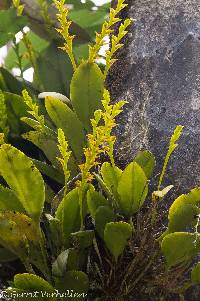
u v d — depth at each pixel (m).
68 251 0.92
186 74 1.09
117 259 0.97
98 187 1.06
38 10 1.37
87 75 1.04
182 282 0.99
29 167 0.92
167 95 1.08
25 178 0.93
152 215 0.97
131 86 1.11
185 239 0.90
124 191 0.95
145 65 1.11
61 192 1.02
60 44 1.33
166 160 0.95
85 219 1.02
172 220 0.93
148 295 0.97
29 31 1.51
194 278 0.93
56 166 1.07
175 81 1.09
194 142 1.05
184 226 0.93
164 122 1.07
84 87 1.04
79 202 0.94
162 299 0.97
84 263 1.00
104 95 0.91
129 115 1.10
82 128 1.05
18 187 0.93
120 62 1.13
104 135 0.93
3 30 1.31
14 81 1.26
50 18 1.37
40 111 1.21
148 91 1.09
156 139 1.07
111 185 0.97
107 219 0.95
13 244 0.95
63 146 0.93
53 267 0.92
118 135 1.09
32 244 0.97
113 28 1.17
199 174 1.04
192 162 1.04
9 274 1.06
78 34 1.42
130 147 1.08
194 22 1.11
